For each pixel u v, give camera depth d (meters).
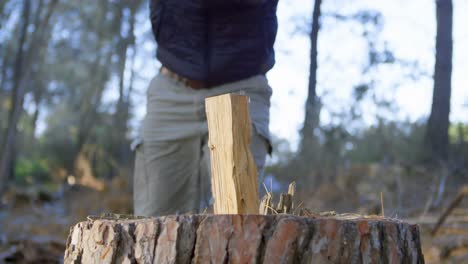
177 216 1.62
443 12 9.36
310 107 10.30
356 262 1.61
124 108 20.19
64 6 20.17
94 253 1.73
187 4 2.57
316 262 1.57
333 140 10.05
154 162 2.79
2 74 20.22
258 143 2.66
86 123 22.41
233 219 1.57
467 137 10.14
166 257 1.60
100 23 20.88
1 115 20.11
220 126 1.74
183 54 2.66
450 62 9.28
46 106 26.72
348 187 7.70
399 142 9.41
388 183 7.27
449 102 9.10
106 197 8.62
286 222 1.56
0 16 18.11
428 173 7.57
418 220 5.19
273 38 2.70
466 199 6.02
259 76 2.70
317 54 10.58
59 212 8.83
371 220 1.70
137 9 20.31
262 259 1.55
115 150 18.78
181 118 2.71
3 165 9.73
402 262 1.72
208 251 1.57
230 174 1.69
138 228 1.67
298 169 9.65
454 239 4.54
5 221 7.41
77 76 24.77
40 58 21.92
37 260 4.64
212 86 2.66
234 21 2.58
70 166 21.00
